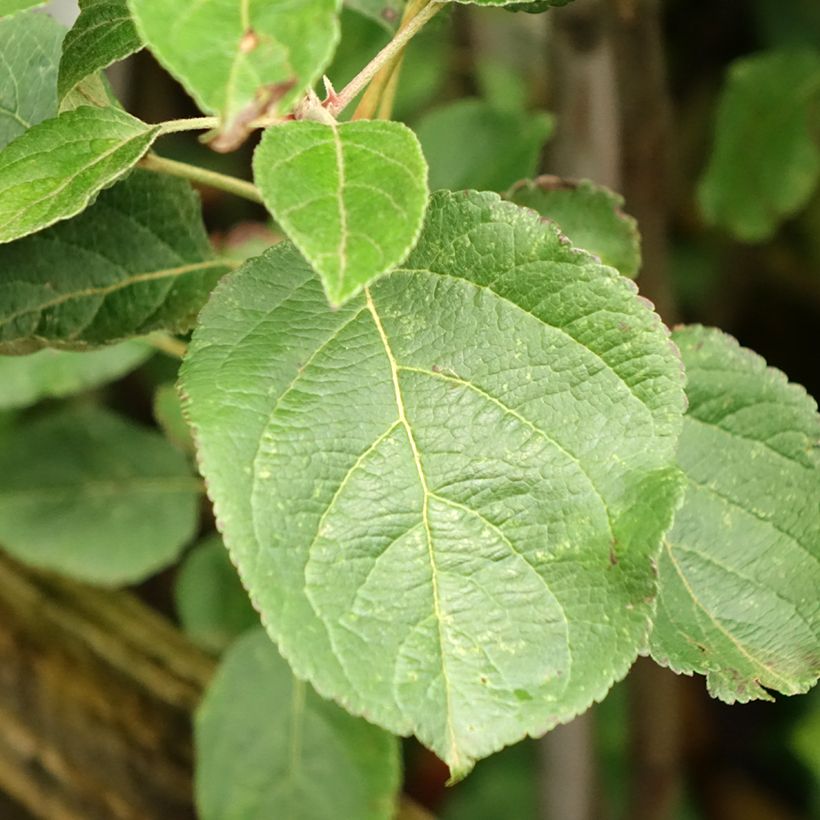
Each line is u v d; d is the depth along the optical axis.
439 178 0.53
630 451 0.39
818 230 0.87
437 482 0.39
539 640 0.39
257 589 0.38
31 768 0.59
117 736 0.59
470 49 0.75
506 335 0.40
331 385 0.39
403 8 0.48
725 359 0.43
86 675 0.59
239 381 0.39
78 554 0.56
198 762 0.51
